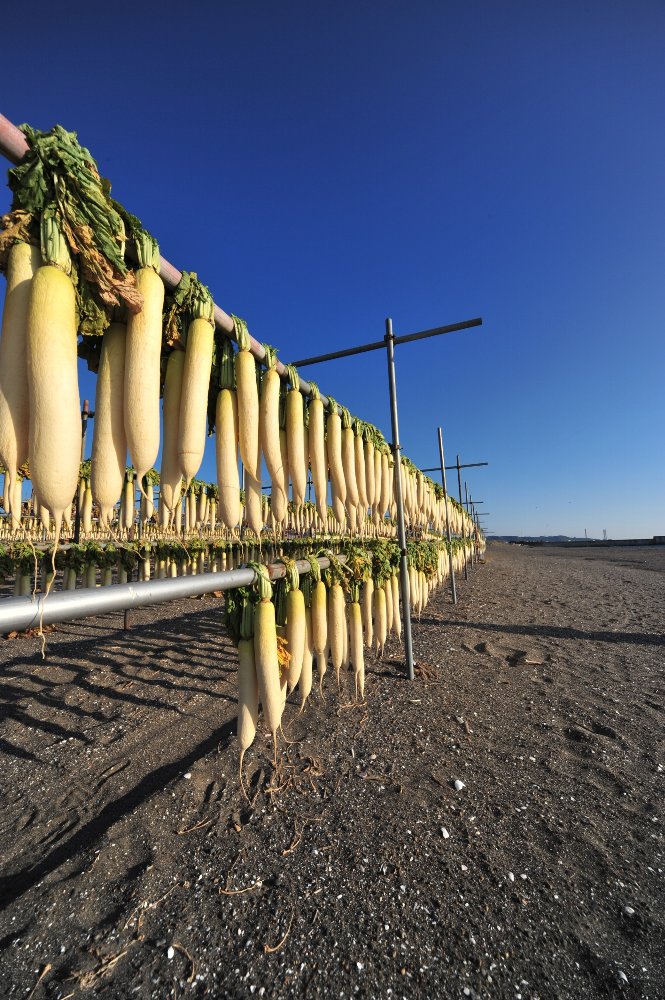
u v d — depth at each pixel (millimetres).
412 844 2301
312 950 1738
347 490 3113
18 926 1847
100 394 1228
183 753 3305
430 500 7766
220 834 2387
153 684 4711
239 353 1826
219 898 1980
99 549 6312
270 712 2066
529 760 3148
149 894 1998
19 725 3760
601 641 6652
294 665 2332
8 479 1006
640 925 1835
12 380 978
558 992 1569
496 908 1917
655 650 6172
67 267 1045
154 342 1245
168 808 2598
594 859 2209
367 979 1628
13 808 2701
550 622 7977
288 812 2562
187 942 1779
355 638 3447
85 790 2863
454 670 5129
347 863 2176
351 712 3891
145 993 1597
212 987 1617
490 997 1555
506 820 2498
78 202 1065
